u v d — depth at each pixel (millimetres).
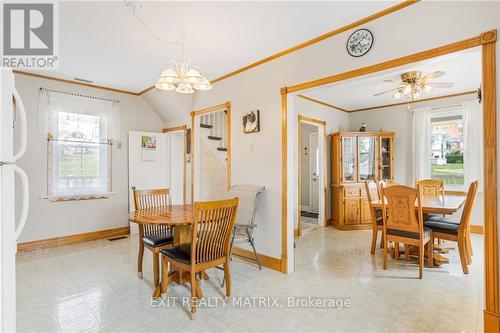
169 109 4867
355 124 6168
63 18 2410
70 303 2381
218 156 5391
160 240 2646
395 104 5590
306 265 3301
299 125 4879
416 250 3570
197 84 2566
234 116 3689
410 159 5438
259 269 3182
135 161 4875
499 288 1787
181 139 5445
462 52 1966
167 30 2625
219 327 2033
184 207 3160
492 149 1809
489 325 1813
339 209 5215
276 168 3186
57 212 4121
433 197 4047
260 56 3223
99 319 2135
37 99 3945
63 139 4172
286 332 1969
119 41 2852
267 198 3279
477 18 1880
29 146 3865
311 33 2688
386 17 2299
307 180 7219
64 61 3416
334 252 3795
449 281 2812
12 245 1146
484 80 1840
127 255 3672
